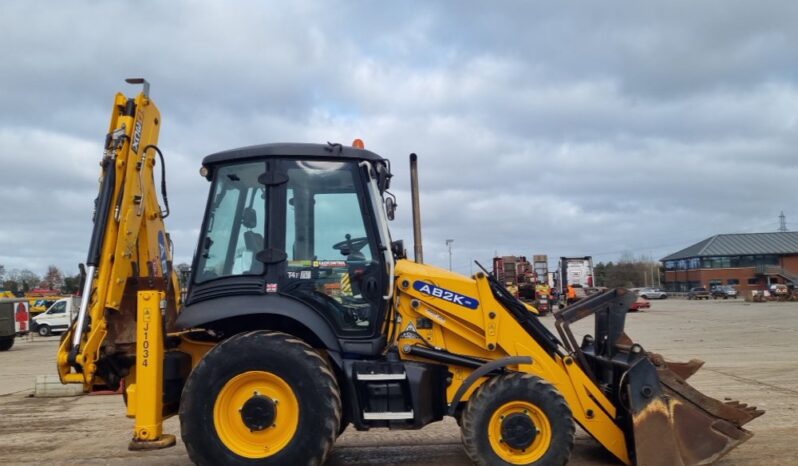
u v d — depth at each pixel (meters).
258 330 5.51
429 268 6.11
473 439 5.38
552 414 5.39
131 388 5.43
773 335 19.33
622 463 5.91
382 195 5.88
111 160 5.70
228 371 5.12
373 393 5.38
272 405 5.12
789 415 7.83
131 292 5.95
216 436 5.08
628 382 5.38
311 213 5.63
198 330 5.67
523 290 31.67
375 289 5.59
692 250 90.25
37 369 16.45
